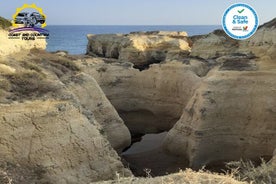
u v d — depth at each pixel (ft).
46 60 87.56
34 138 54.44
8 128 53.06
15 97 60.23
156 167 90.89
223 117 91.09
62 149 56.34
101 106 89.92
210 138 90.12
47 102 60.85
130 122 131.75
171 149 98.22
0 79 62.85
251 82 91.56
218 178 34.09
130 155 100.63
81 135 59.36
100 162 60.23
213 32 179.32
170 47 208.44
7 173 49.42
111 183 38.04
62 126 57.72
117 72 133.18
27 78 66.59
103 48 244.22
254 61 101.55
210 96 92.43
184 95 119.75
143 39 211.61
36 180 51.13
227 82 93.15
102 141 62.23
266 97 88.07
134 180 37.65
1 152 51.55
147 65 207.62
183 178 34.19
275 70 92.99
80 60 133.39
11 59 75.36
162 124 127.24
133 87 133.59
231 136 90.38
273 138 85.10
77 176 56.29
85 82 88.17
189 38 234.58
